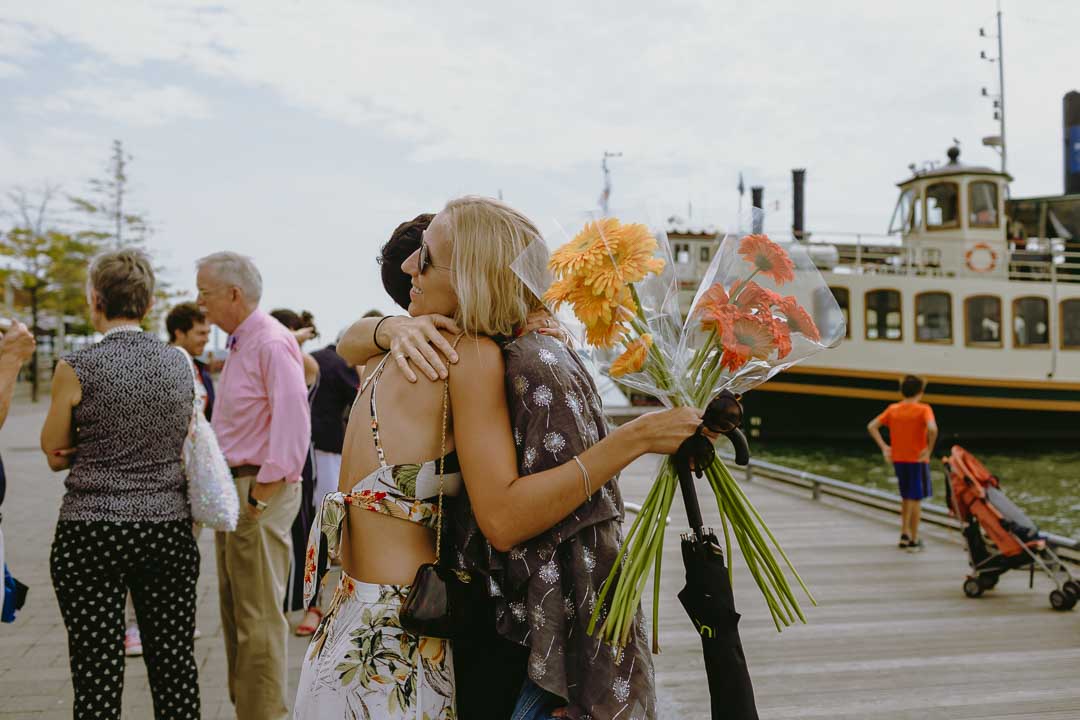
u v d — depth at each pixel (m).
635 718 1.50
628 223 1.57
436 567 1.54
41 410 25.31
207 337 4.93
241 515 3.23
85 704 2.54
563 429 1.51
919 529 8.73
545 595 1.50
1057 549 7.41
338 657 1.56
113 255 2.72
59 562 2.55
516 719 1.53
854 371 20.11
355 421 1.70
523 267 1.56
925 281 19.98
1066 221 21.52
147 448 2.62
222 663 4.36
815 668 4.42
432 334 1.58
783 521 9.09
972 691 4.07
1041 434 20.11
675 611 5.39
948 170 20.89
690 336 1.66
